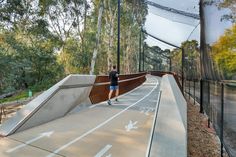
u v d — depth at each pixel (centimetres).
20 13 2119
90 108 1040
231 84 480
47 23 2762
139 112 942
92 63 2112
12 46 2319
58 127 689
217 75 652
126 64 5456
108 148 516
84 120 791
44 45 2933
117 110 988
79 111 966
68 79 897
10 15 2044
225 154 581
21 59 2356
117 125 721
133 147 523
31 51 2611
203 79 964
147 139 579
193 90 1523
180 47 2414
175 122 499
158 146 430
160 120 534
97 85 1232
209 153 589
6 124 641
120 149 511
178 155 393
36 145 529
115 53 4466
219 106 568
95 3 3178
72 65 3231
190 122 911
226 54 650
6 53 2170
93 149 509
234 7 648
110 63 2861
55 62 2836
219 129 569
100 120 792
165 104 618
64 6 3128
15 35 2541
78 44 3506
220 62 653
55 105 809
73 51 3238
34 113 696
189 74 1886
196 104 1433
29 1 2381
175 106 584
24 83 2550
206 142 673
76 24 3338
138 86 2450
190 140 678
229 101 486
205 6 732
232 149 464
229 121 485
